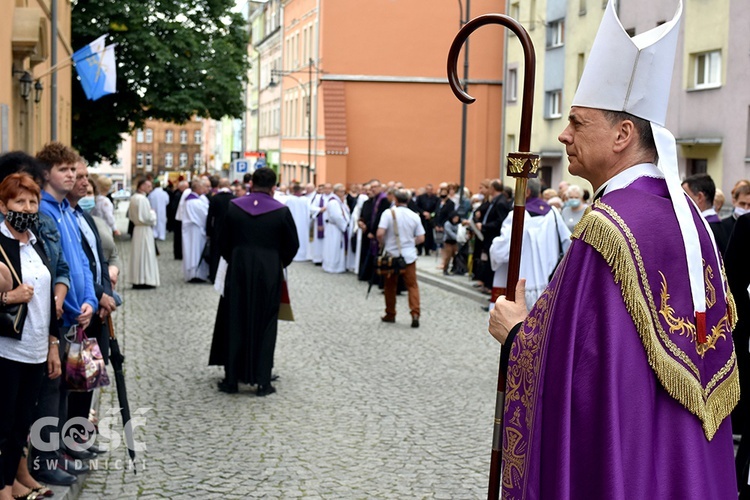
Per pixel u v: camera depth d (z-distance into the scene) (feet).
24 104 54.34
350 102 137.90
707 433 8.26
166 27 115.85
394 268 44.55
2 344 16.35
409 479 21.15
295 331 42.52
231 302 29.53
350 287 62.59
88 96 63.16
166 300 53.06
